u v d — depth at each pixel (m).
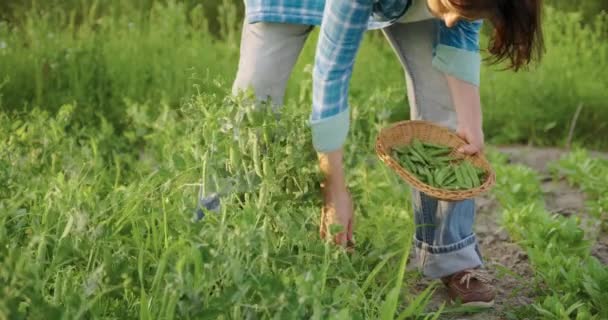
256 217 3.11
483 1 2.65
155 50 7.14
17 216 3.45
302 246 3.33
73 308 2.68
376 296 3.43
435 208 3.60
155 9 8.23
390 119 6.64
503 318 3.59
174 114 5.50
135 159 5.39
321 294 2.82
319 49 3.10
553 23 7.61
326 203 3.35
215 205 3.48
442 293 3.78
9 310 2.56
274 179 3.30
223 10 7.91
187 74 6.73
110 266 3.01
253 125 3.27
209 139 3.34
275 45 3.43
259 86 3.46
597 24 7.59
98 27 8.00
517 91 6.96
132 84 6.60
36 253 3.28
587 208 5.23
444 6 2.78
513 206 4.99
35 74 6.55
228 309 2.77
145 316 2.81
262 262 2.85
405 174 3.10
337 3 2.94
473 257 3.62
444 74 3.48
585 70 7.21
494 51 2.83
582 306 3.46
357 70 7.03
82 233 3.15
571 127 6.70
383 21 3.28
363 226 4.17
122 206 3.81
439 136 3.48
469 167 3.33
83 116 6.13
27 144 4.53
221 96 6.29
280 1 3.36
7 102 6.30
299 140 3.38
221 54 7.34
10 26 7.60
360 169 4.70
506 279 4.04
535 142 6.74
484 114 6.86
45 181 4.17
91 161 4.46
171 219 3.70
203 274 2.81
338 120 3.15
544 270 3.85
